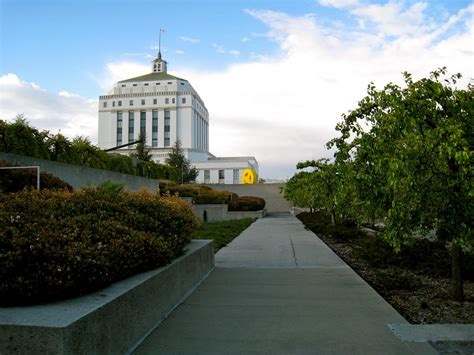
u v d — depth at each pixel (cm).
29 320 300
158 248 505
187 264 624
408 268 837
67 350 288
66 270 352
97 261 382
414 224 521
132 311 401
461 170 478
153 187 2086
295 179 2314
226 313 518
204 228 1750
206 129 10794
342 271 810
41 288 343
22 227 408
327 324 475
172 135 8938
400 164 484
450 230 525
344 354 389
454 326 459
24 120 1357
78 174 1360
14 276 344
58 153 1525
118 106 9175
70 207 519
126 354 383
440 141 487
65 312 320
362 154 589
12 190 924
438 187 509
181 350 396
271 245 1251
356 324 475
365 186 570
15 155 1063
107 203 571
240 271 813
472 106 548
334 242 1363
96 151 1841
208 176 7244
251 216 2906
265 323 479
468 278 733
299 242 1330
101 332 337
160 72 9938
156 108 9000
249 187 4441
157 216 627
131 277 453
